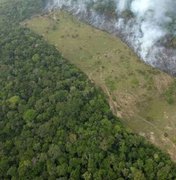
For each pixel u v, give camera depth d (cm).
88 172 11081
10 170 11712
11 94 13750
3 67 14925
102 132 11875
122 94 13875
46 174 11406
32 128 12525
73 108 12631
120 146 11606
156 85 14088
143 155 11300
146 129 12700
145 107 13512
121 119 13062
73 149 11638
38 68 14550
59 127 12262
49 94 13362
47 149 11894
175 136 12244
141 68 14750
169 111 13162
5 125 12888
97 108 12756
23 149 12069
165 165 10988
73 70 14488
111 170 11019
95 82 14488
